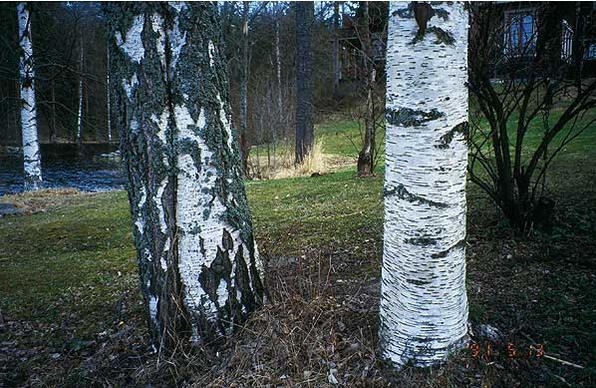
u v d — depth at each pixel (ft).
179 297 8.14
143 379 7.91
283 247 15.29
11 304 12.62
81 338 10.09
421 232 6.73
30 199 32.48
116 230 20.99
